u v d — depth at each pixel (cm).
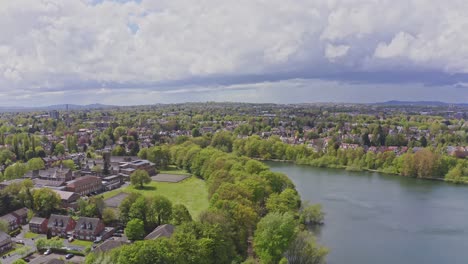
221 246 10412
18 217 15488
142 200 14450
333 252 13188
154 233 12044
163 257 9031
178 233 10325
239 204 12812
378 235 14838
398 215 17338
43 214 16662
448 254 13212
